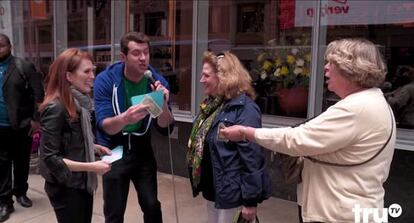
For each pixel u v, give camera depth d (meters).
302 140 1.85
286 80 4.86
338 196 1.83
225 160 2.49
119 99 2.86
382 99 1.82
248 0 5.34
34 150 5.60
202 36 5.58
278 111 4.93
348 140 1.77
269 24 5.15
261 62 5.17
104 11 6.41
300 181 2.08
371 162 1.79
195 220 4.12
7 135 4.22
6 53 4.19
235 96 2.54
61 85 2.40
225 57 2.59
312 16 4.70
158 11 6.00
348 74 1.80
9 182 4.25
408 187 3.80
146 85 2.92
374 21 4.28
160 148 5.57
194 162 2.68
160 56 5.99
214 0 5.54
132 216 4.22
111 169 2.87
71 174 2.42
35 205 4.55
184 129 5.34
